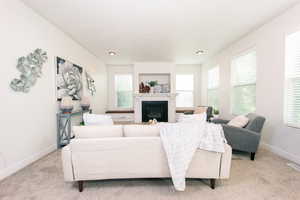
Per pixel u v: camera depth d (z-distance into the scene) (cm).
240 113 371
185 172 150
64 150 156
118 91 626
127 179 187
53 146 284
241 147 246
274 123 270
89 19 266
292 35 240
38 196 154
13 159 203
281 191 162
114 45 398
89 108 425
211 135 163
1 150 188
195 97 628
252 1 220
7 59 195
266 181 181
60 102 304
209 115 448
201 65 621
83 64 414
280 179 185
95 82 500
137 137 162
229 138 254
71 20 270
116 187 170
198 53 474
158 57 517
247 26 297
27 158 225
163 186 172
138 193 159
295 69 238
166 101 559
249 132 242
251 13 251
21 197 153
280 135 258
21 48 215
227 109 423
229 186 171
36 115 244
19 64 211
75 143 154
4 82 191
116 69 619
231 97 402
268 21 277
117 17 260
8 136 197
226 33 328
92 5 225
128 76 623
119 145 157
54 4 222
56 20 269
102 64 567
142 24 285
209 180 185
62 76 311
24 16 220
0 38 186
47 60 270
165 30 311
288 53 246
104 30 310
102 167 158
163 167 161
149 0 215
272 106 274
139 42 377
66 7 230
